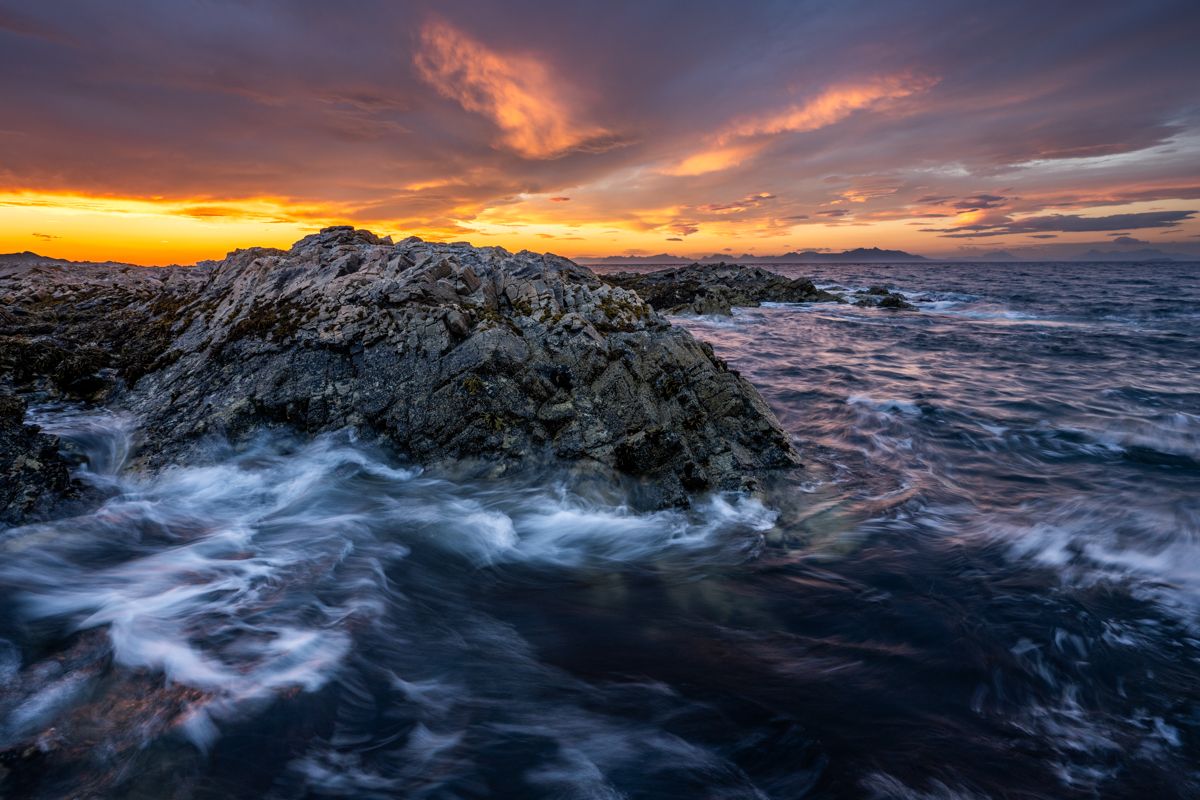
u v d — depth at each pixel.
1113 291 74.38
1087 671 6.51
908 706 5.95
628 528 9.92
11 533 7.76
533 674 6.36
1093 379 23.22
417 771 4.95
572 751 5.29
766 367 24.86
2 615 6.39
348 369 11.73
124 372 13.76
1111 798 4.91
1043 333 36.41
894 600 7.95
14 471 8.59
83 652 5.83
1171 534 9.88
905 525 10.30
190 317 15.96
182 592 7.11
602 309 13.84
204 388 12.02
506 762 5.13
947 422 16.86
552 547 9.46
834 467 13.02
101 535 8.27
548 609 7.79
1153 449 14.54
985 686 6.25
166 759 4.59
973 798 4.86
